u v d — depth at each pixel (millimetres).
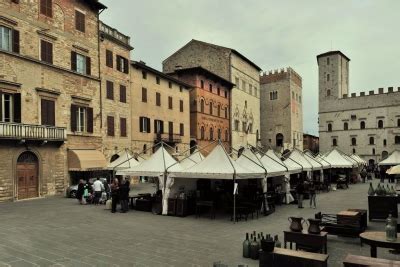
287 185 24469
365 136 86250
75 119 31266
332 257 10875
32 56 27156
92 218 17781
